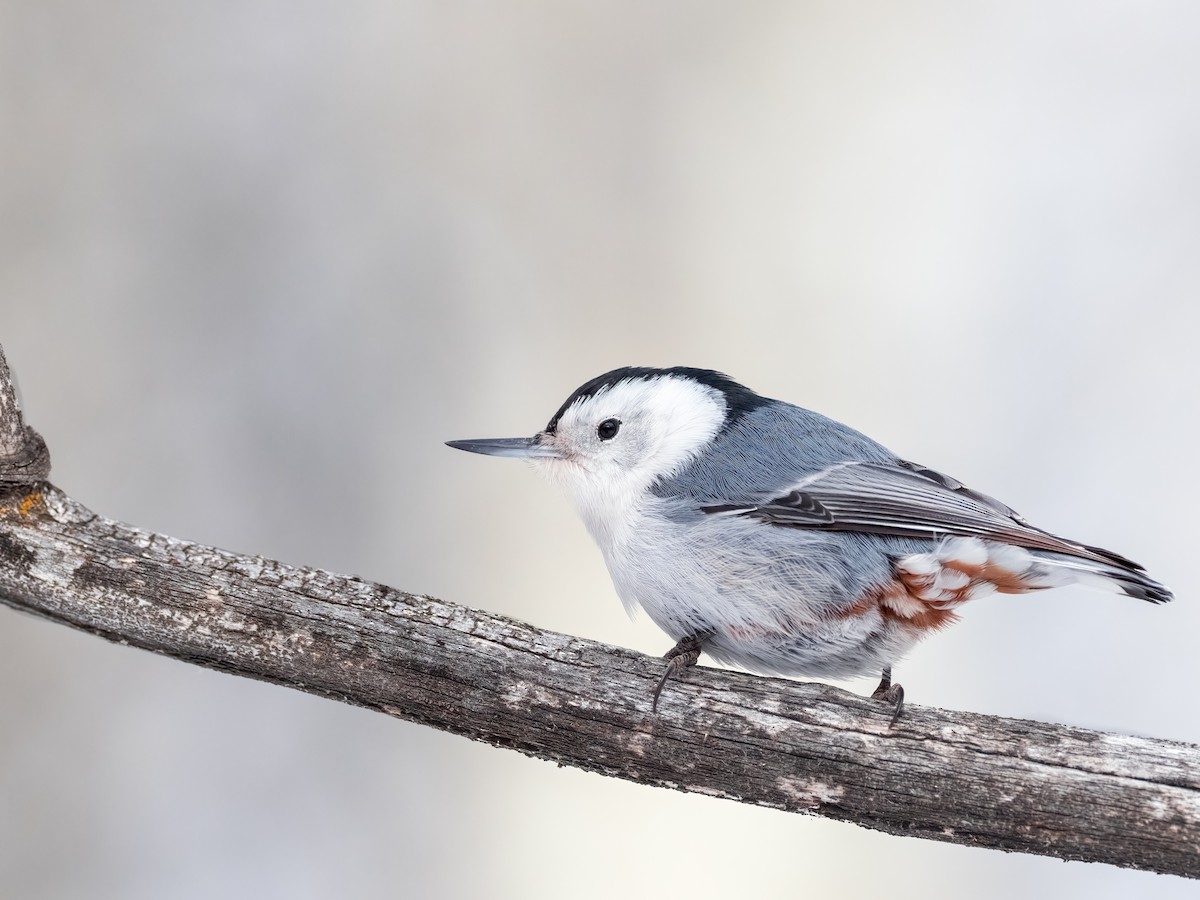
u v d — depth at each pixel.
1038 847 3.40
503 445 3.46
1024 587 3.44
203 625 3.41
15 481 3.42
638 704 3.41
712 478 3.44
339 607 3.41
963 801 3.40
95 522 3.42
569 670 3.41
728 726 3.41
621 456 3.45
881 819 3.40
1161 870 3.39
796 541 3.43
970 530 3.43
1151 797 3.39
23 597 3.42
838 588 3.43
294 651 3.41
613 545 3.45
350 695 3.41
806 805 3.40
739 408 3.46
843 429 3.46
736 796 3.41
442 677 3.41
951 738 3.40
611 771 3.41
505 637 3.41
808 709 3.41
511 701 3.41
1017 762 3.40
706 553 3.44
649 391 3.46
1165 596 3.43
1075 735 3.40
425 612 3.41
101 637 3.42
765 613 3.44
